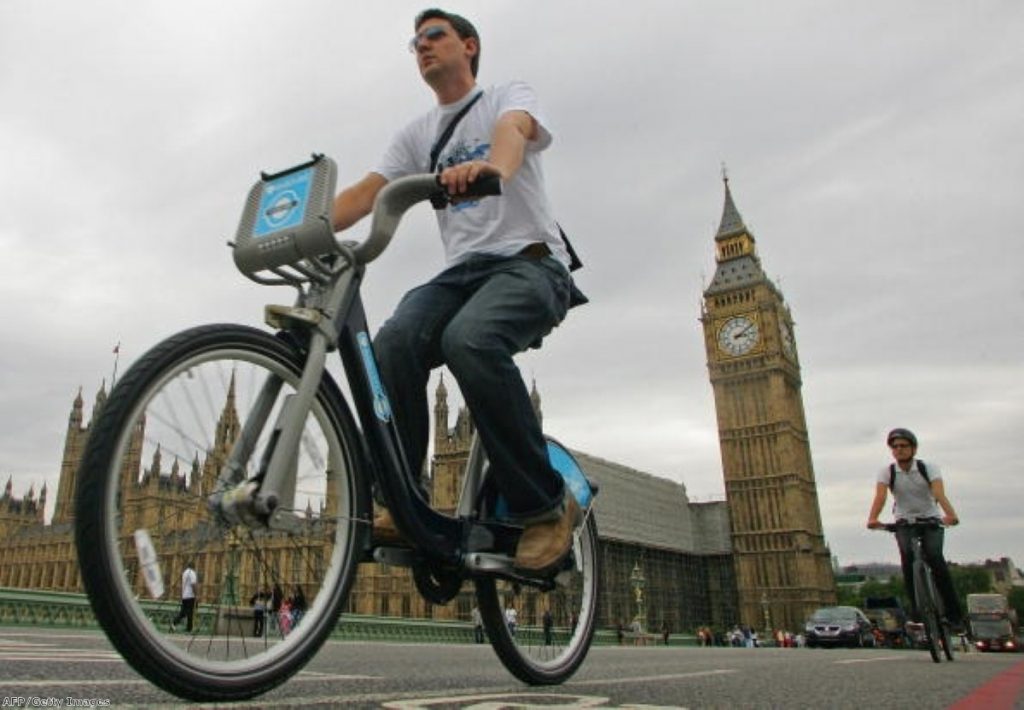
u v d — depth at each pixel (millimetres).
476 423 3113
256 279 2762
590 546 4266
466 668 5578
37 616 14406
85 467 2020
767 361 98875
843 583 155250
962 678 4699
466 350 2953
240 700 2367
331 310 2623
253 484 2307
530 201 3340
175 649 2148
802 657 9641
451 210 3471
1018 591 153875
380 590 64562
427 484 3148
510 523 3389
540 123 3273
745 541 94500
